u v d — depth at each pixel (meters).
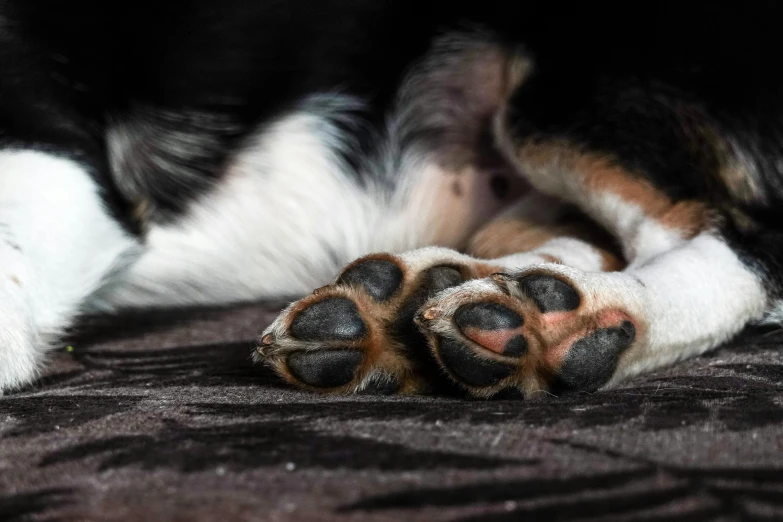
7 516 0.46
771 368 0.56
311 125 0.65
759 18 0.62
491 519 0.45
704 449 0.48
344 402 0.53
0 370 0.56
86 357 0.60
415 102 0.66
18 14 0.60
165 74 0.63
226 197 0.65
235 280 0.67
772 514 0.45
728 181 0.62
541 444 0.48
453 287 0.53
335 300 0.54
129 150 0.63
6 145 0.60
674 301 0.57
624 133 0.63
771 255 0.61
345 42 0.65
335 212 0.66
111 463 0.48
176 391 0.55
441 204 0.67
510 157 0.65
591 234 0.65
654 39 0.63
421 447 0.48
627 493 0.46
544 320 0.53
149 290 0.66
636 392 0.54
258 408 0.52
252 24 0.64
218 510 0.45
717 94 0.62
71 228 0.60
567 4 0.64
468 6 0.65
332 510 0.45
